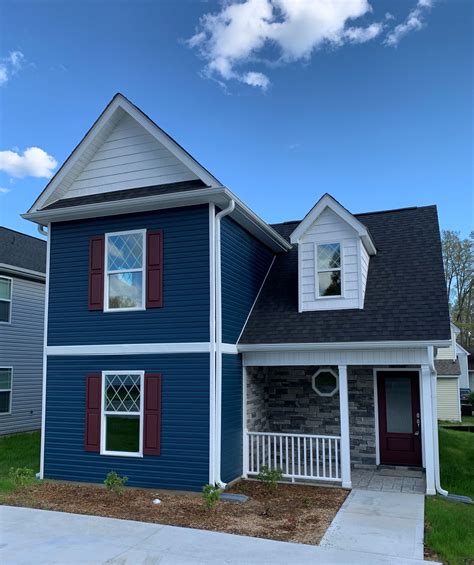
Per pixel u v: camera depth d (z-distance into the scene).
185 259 9.68
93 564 5.54
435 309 9.85
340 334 9.91
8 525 7.00
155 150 10.45
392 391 11.48
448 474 10.84
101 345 10.09
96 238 10.43
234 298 10.52
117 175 10.70
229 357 10.02
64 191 11.05
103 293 10.21
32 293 18.62
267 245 12.79
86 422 10.02
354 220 10.70
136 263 10.15
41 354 18.91
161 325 9.68
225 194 9.30
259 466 10.29
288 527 6.98
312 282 11.00
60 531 6.71
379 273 11.46
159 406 9.48
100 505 8.16
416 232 12.62
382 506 8.12
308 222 11.11
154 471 9.38
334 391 11.67
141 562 5.59
